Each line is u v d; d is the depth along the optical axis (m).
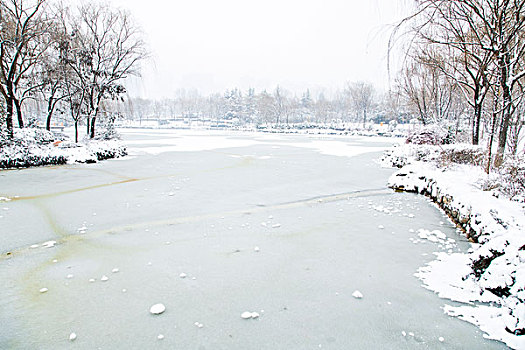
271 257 4.34
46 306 3.18
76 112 18.78
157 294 3.41
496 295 3.25
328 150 20.38
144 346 2.61
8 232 5.34
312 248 4.64
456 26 7.91
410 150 13.03
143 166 13.11
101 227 5.60
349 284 3.60
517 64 7.10
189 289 3.51
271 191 8.55
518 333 2.70
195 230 5.44
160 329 2.83
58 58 17.70
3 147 12.91
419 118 19.20
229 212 6.55
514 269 3.19
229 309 3.13
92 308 3.15
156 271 3.93
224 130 56.38
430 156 10.57
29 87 17.89
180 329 2.83
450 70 11.83
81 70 18.52
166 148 21.02
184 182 9.77
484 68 7.11
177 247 4.69
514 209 4.47
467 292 3.37
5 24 14.98
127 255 4.41
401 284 3.58
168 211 6.61
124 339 2.69
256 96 66.94
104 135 20.55
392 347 2.59
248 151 19.39
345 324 2.89
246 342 2.66
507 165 6.08
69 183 9.61
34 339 2.69
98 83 19.47
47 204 7.16
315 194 8.22
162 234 5.25
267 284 3.62
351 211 6.61
